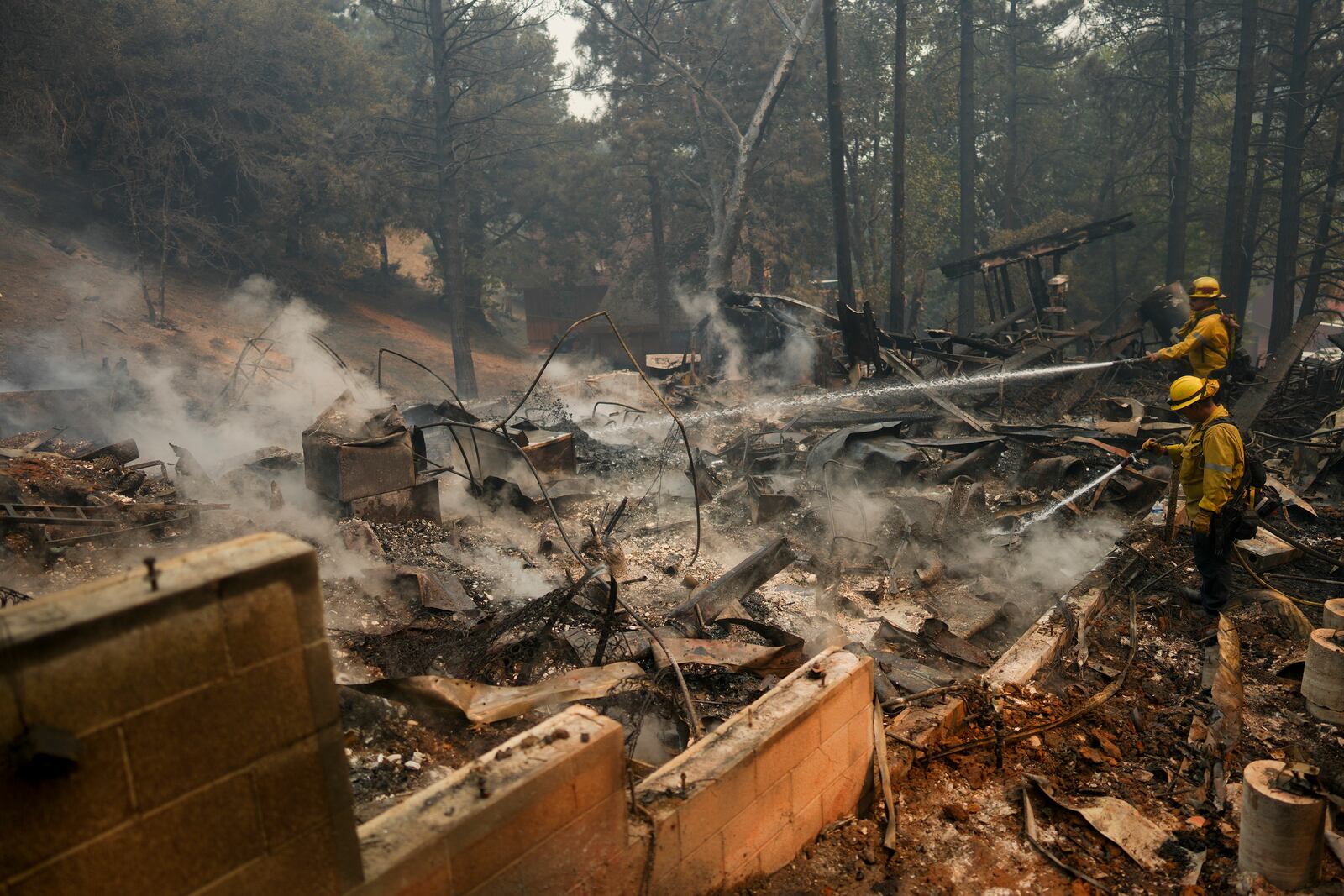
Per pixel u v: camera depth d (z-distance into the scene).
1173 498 7.55
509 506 9.08
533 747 2.84
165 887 1.96
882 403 13.87
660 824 3.12
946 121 38.72
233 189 37.34
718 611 6.02
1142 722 4.98
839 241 19.58
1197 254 42.00
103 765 1.83
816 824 3.93
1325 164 30.81
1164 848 3.92
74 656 1.76
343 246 42.41
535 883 2.75
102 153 31.59
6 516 6.22
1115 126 39.78
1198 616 6.46
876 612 6.75
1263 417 12.59
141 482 8.24
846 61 37.69
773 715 3.71
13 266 27.84
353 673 5.11
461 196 42.16
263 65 35.94
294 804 2.17
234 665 2.02
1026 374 12.62
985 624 6.44
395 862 2.35
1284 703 5.19
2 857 1.71
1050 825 4.10
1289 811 3.47
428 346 40.22
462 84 41.75
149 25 31.97
